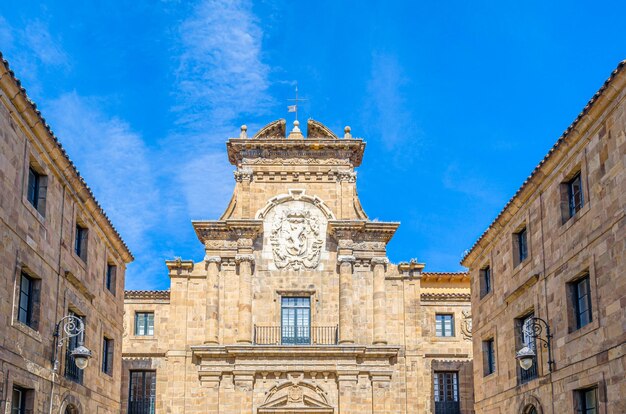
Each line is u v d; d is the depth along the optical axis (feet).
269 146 161.07
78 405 98.53
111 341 118.01
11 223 76.79
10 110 76.02
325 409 145.07
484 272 125.39
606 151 79.10
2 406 73.77
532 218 100.78
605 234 79.05
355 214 160.45
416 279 155.94
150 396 153.89
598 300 80.28
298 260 156.04
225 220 154.40
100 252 111.34
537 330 96.89
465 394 160.45
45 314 87.15
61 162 90.58
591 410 84.12
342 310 151.53
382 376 147.95
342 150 162.20
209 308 151.74
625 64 72.64
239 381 146.00
